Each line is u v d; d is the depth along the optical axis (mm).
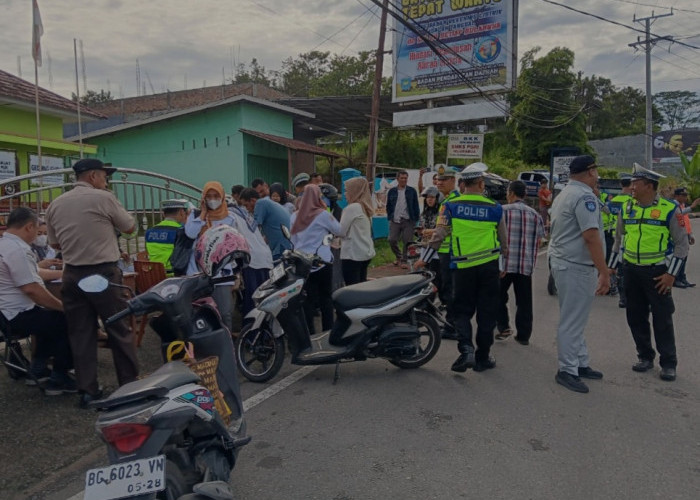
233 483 3438
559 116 34000
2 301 4566
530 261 6219
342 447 3896
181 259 5465
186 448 2932
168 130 21875
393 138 30500
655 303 5227
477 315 5410
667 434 4062
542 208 16672
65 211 4359
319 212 6180
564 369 5047
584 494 3273
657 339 5277
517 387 5031
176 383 2684
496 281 5316
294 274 5219
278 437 4070
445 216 5371
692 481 3416
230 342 3533
